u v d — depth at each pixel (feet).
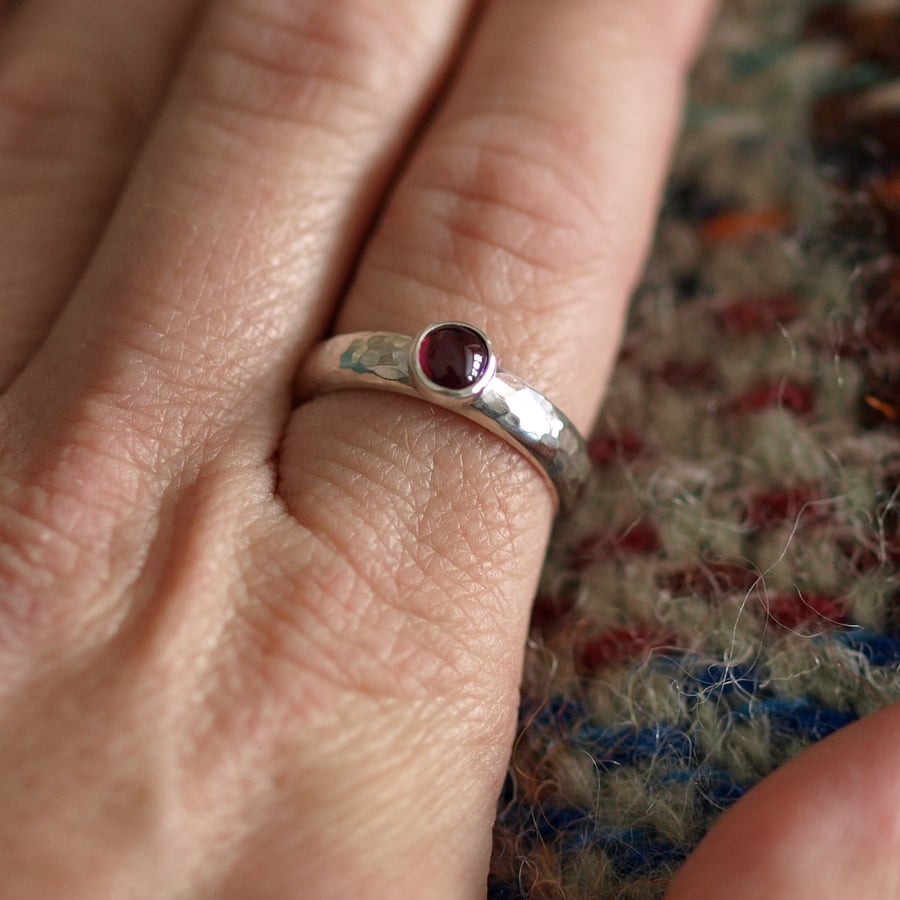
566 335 0.32
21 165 0.36
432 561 0.30
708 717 0.31
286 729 0.28
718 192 0.40
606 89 0.35
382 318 0.32
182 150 0.34
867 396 0.35
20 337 0.34
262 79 0.34
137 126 0.37
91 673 0.28
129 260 0.32
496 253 0.32
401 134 0.35
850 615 0.32
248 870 0.27
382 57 0.35
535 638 0.33
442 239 0.33
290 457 0.31
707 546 0.34
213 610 0.29
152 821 0.27
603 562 0.34
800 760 0.27
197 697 0.28
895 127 0.38
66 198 0.36
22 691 0.28
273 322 0.33
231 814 0.28
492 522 0.30
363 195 0.34
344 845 0.28
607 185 0.34
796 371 0.36
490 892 0.30
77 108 0.37
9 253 0.35
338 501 0.30
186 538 0.30
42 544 0.29
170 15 0.38
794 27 0.42
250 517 0.30
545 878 0.30
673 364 0.37
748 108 0.41
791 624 0.32
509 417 0.30
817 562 0.33
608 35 0.35
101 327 0.32
